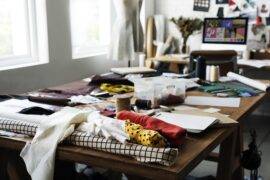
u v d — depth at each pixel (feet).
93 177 7.81
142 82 7.44
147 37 16.08
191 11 15.99
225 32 13.92
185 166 3.87
